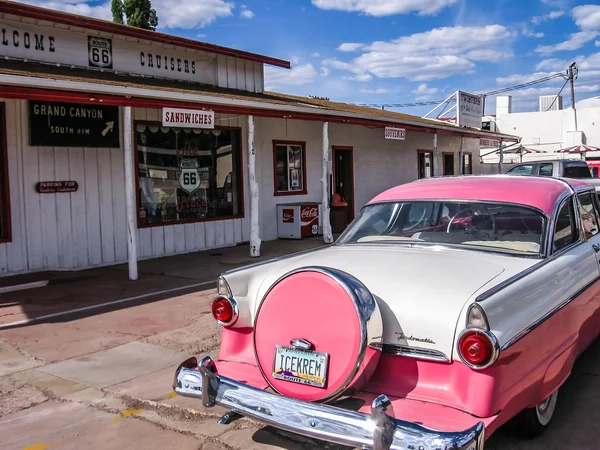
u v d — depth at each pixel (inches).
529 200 154.9
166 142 430.3
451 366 110.3
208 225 462.0
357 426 103.8
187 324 247.9
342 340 112.9
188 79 471.5
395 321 116.3
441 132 666.2
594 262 166.2
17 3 351.3
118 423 156.9
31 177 353.1
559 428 145.6
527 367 117.4
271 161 527.5
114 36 416.8
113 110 390.0
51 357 208.1
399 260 138.5
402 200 171.2
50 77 286.5
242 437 147.3
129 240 338.6
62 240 368.8
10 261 346.3
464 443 95.8
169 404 166.4
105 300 291.0
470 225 156.6
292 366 118.0
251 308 139.5
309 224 535.5
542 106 1537.9
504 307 111.2
